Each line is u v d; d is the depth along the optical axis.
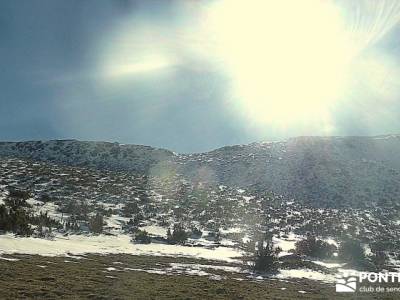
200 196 50.88
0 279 12.33
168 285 14.87
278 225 41.91
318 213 50.78
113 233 28.08
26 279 12.77
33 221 25.42
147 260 20.66
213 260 23.67
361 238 38.94
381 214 53.75
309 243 30.22
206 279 17.31
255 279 19.16
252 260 23.55
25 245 18.88
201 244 29.42
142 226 32.28
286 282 19.34
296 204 56.16
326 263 27.44
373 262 28.77
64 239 23.44
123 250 23.14
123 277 15.37
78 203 35.56
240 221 41.03
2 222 21.77
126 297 12.27
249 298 14.16
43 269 14.59
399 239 41.16
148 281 15.20
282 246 32.81
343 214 52.03
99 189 44.12
